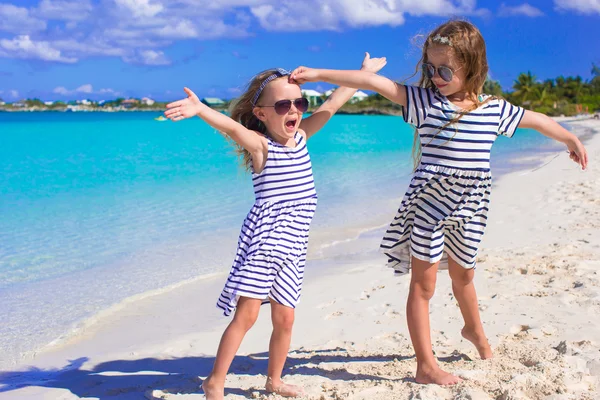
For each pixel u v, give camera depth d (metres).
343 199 10.77
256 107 3.12
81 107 173.75
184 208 9.83
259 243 2.96
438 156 2.99
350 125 55.31
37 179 14.04
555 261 5.44
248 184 12.82
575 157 3.09
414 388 2.92
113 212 9.52
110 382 3.53
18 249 7.10
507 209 8.79
